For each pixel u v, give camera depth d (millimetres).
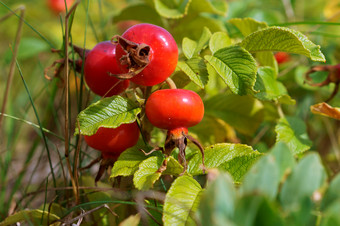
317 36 446
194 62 289
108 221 310
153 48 268
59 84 357
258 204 207
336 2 491
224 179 208
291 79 426
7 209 340
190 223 248
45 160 394
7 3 657
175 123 270
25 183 404
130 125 288
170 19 399
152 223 285
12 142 409
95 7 637
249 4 548
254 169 216
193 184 263
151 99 271
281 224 208
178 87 302
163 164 270
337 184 221
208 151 284
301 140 322
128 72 269
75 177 297
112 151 292
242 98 355
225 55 287
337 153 386
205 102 360
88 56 304
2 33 681
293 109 433
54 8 665
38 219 301
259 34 289
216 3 425
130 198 304
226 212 205
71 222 284
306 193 217
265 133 412
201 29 398
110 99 278
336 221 208
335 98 417
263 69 326
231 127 366
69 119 328
